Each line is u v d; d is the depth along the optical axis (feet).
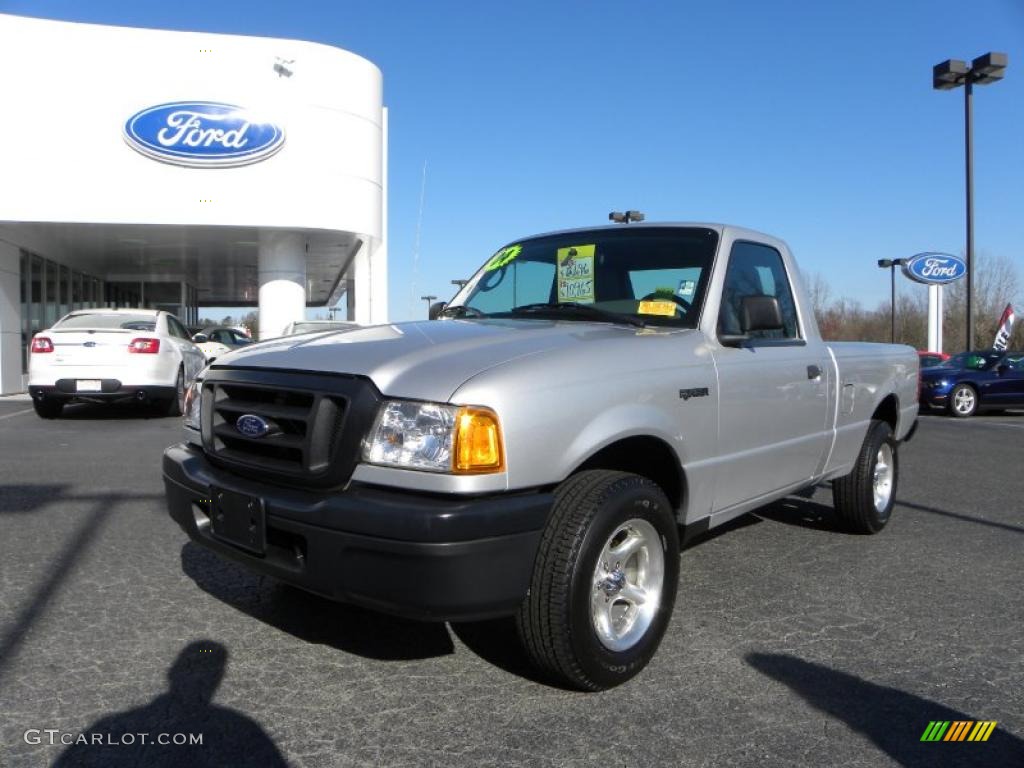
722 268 13.48
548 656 9.75
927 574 15.57
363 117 61.72
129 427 36.24
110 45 54.08
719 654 11.62
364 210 62.18
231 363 11.28
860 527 18.17
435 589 8.71
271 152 57.26
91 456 27.68
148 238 61.77
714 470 12.37
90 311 40.09
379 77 63.87
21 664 11.03
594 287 14.43
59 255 68.85
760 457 13.66
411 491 9.04
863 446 17.87
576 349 10.57
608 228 15.33
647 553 10.87
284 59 57.16
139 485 22.49
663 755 8.93
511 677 10.81
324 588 9.34
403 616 9.05
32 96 53.01
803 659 11.48
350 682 10.63
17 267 58.90
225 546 10.53
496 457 9.06
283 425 10.11
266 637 12.07
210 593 13.87
